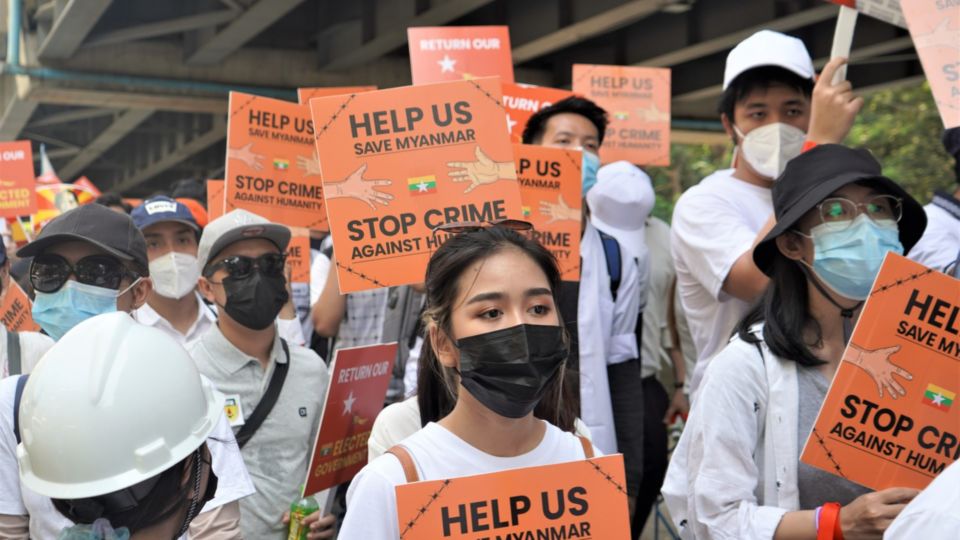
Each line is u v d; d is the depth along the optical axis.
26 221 9.54
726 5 14.79
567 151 4.27
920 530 1.97
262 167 5.04
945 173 18.19
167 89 19.05
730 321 4.18
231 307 3.86
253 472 3.83
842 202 2.96
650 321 6.18
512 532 2.31
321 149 3.32
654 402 6.03
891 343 2.72
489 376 2.33
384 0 15.88
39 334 3.71
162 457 2.14
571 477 2.36
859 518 2.68
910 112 18.94
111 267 3.43
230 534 3.14
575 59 18.47
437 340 2.47
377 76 19.77
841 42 3.63
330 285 5.33
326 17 18.20
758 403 2.95
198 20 15.66
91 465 2.10
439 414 2.99
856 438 2.73
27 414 2.18
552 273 2.45
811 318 3.00
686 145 25.22
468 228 2.55
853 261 2.91
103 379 2.15
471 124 3.41
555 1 14.70
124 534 2.10
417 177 3.37
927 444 2.72
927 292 2.72
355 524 2.33
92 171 36.25
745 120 4.36
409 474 2.37
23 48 18.55
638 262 5.75
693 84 19.11
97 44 17.84
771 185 4.34
